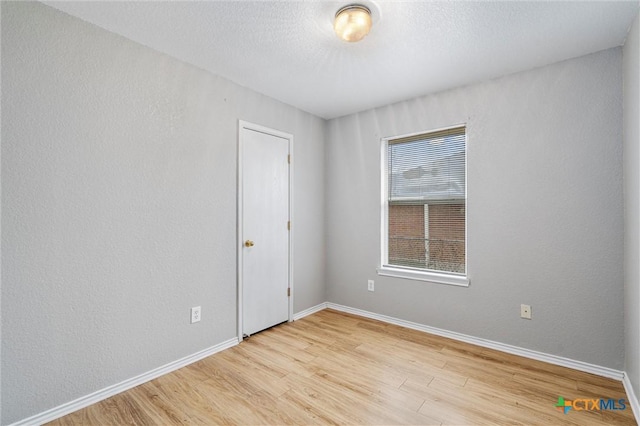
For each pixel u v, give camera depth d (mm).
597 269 2133
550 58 2238
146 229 2113
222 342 2582
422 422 1671
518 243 2447
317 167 3631
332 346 2637
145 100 2104
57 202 1729
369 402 1847
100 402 1862
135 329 2055
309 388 1998
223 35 1979
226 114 2623
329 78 2605
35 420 1650
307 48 2135
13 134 1582
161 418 1713
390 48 2115
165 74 2213
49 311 1704
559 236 2275
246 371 2221
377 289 3303
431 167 2979
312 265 3561
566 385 2008
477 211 2643
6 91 1560
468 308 2697
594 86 2141
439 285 2861
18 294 1605
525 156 2414
